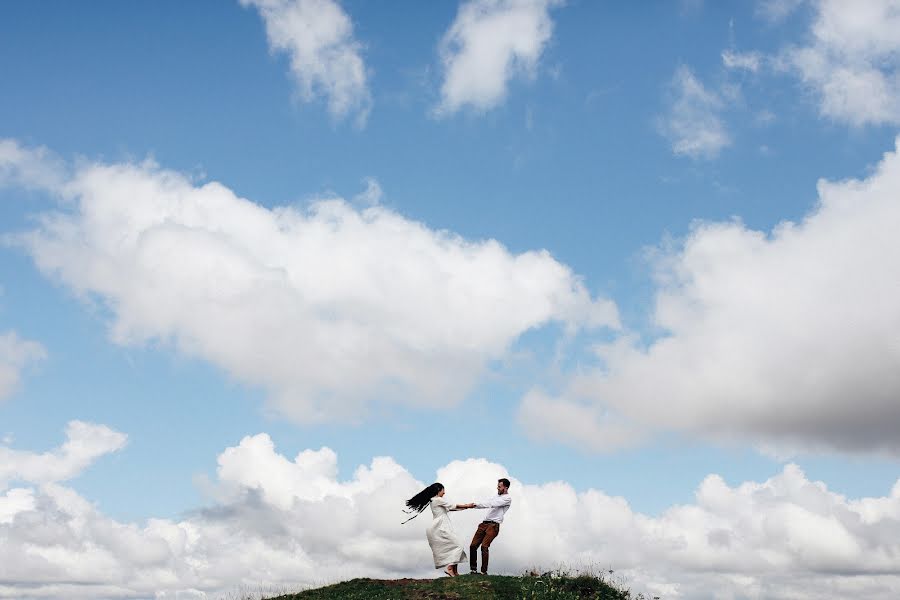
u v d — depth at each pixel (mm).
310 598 23062
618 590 23250
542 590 22297
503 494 23469
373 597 22094
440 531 23344
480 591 21656
